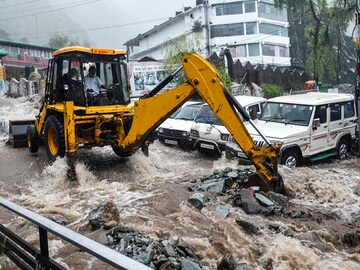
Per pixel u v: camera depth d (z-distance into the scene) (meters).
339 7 30.16
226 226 5.73
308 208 6.79
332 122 11.40
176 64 24.69
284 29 50.56
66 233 2.39
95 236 5.11
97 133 9.27
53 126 9.64
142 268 1.86
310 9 32.03
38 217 2.73
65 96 9.66
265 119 11.24
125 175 9.38
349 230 5.99
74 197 7.43
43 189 8.41
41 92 27.02
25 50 43.72
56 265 2.71
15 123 12.95
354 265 5.00
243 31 46.72
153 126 8.34
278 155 7.17
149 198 6.97
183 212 6.24
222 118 7.30
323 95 12.22
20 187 8.56
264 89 27.16
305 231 5.95
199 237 5.41
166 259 4.38
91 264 4.32
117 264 1.94
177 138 12.38
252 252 5.19
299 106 10.93
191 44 32.69
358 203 7.29
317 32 31.86
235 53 46.31
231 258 4.41
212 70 7.34
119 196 7.26
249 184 7.34
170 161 11.07
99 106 9.63
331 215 6.57
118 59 10.16
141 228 5.45
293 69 34.25
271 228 5.90
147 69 25.53
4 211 6.69
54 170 8.99
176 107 8.02
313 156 10.85
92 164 10.23
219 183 7.43
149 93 8.39
